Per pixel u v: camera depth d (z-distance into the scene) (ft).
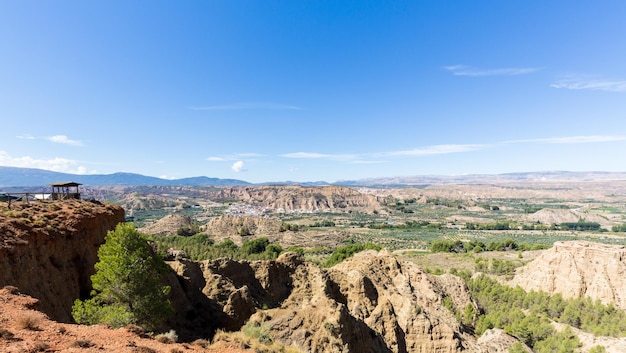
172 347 62.34
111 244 97.30
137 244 99.55
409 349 170.50
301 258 207.10
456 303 252.83
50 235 113.50
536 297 276.62
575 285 284.61
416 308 181.68
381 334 165.78
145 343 61.72
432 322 175.63
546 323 230.27
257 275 185.57
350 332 135.03
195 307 138.92
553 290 298.35
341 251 419.54
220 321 135.44
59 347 52.19
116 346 56.03
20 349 48.03
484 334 215.92
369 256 249.75
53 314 96.53
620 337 209.05
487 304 285.84
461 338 176.24
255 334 119.34
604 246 296.92
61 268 111.86
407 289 221.46
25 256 97.55
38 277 98.89
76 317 87.10
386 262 241.96
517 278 334.65
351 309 181.37
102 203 177.68
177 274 151.64
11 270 89.86
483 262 416.05
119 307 91.50
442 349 168.14
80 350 51.67
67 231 124.16
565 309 251.39
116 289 93.04
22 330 56.03
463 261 446.60
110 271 92.27
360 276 192.34
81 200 166.61
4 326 56.54
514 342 199.11
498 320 240.73
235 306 140.97
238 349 72.18
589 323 238.27
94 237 139.03
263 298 175.83
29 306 70.28
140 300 94.02
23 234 102.22
